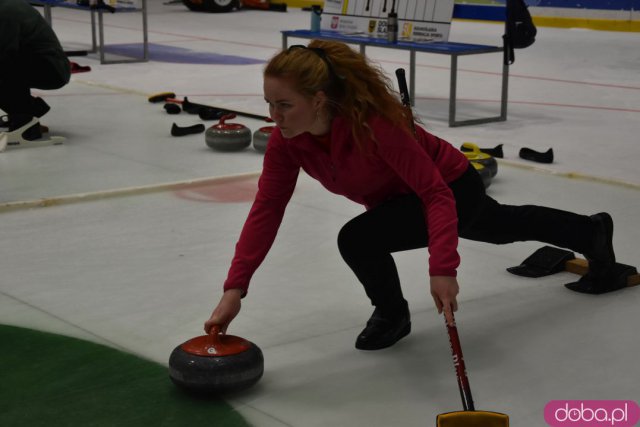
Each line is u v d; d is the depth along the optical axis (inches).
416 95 437.7
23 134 307.9
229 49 610.2
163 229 213.5
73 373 136.2
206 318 159.2
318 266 188.4
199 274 182.7
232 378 125.0
